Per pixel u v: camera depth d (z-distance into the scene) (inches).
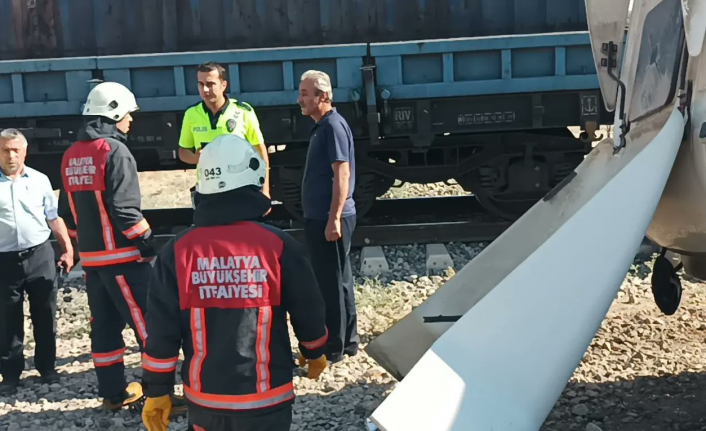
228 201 115.0
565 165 348.2
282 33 365.7
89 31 371.9
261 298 113.6
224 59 316.5
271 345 115.0
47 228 212.5
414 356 161.0
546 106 333.4
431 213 395.2
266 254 114.5
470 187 353.7
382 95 317.4
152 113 331.0
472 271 173.5
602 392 182.7
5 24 373.1
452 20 362.6
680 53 128.5
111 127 183.6
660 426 162.7
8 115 326.3
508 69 318.7
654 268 173.6
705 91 118.6
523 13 360.8
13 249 204.7
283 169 345.1
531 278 109.8
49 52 373.4
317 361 123.8
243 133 231.0
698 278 155.1
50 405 198.8
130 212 177.3
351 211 212.5
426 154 363.9
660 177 114.2
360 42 364.8
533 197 349.7
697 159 120.8
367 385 199.2
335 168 201.2
